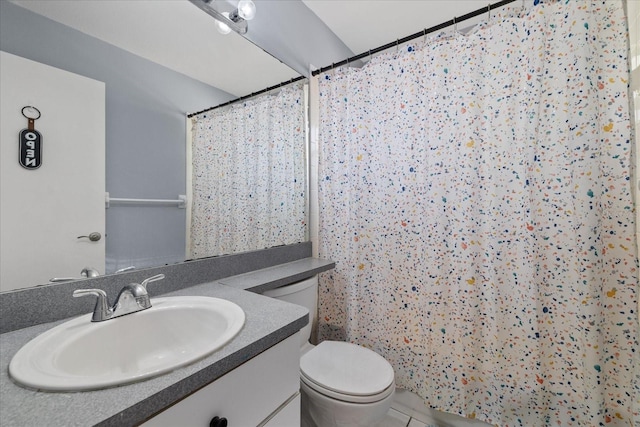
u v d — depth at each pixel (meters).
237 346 0.67
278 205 1.64
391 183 1.61
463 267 1.38
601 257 1.15
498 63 1.32
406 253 1.57
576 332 1.18
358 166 1.68
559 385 1.23
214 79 1.30
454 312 1.41
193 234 1.24
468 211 1.36
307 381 1.20
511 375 1.32
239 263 1.39
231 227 1.39
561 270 1.22
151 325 0.85
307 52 1.78
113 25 0.99
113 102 0.99
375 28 1.97
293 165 1.72
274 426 0.79
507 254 1.33
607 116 1.17
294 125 1.72
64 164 0.88
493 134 1.34
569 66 1.17
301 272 1.42
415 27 1.96
